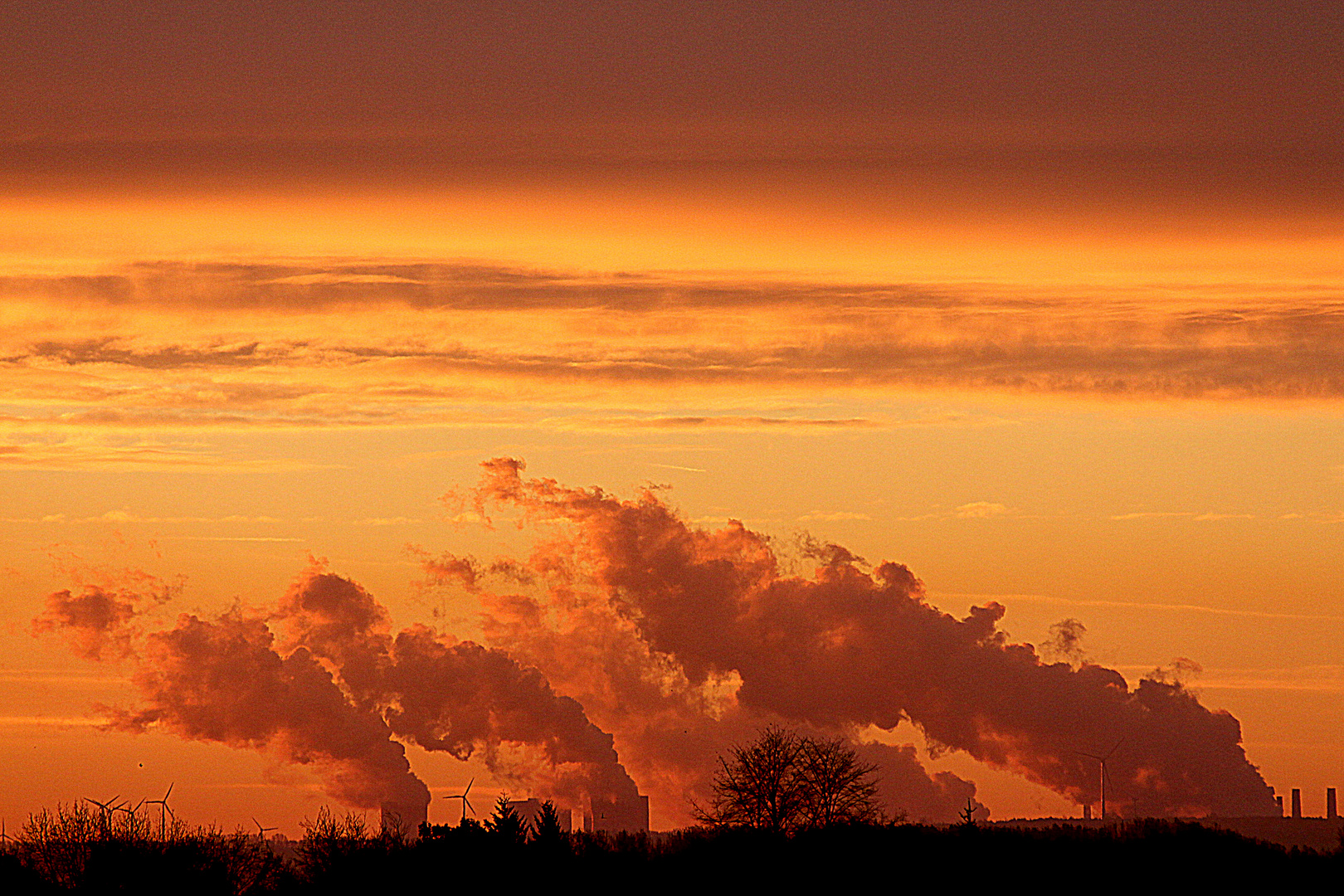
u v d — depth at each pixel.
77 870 184.00
